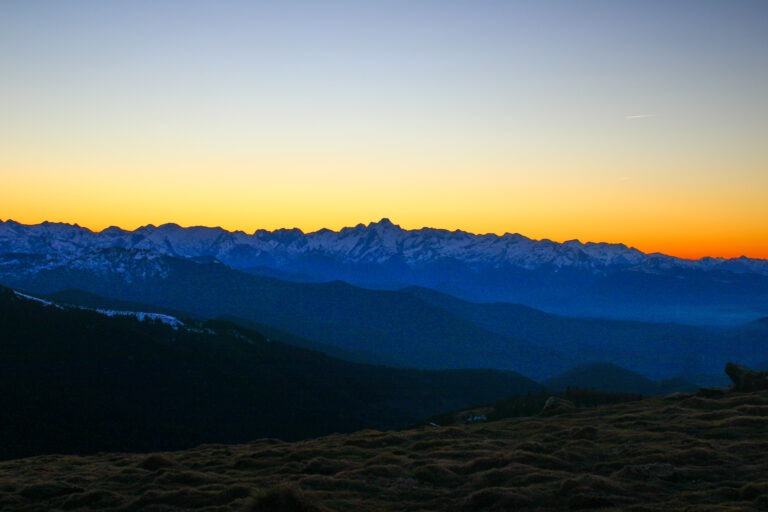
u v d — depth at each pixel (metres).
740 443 37.78
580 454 38.56
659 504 27.98
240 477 38.03
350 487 33.75
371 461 39.72
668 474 32.06
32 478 42.66
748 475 31.91
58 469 48.56
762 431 42.16
